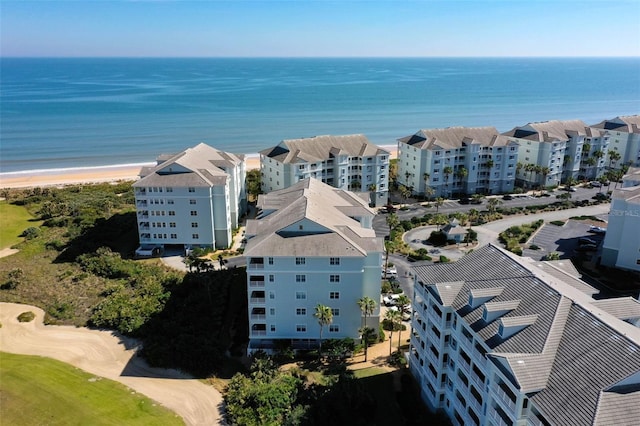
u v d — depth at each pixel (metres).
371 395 58.31
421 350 58.53
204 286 84.69
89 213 123.12
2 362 66.31
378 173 131.88
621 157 162.38
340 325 68.25
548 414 34.31
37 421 54.88
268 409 55.09
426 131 143.25
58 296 84.88
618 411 32.22
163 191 97.81
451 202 136.88
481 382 44.44
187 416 56.81
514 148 143.38
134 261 97.44
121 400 58.97
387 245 97.44
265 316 67.56
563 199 138.50
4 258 99.75
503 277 50.31
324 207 77.00
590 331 38.72
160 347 69.12
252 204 135.25
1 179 169.88
